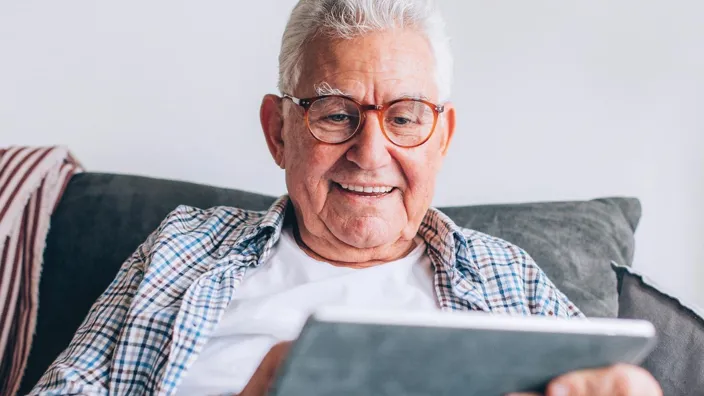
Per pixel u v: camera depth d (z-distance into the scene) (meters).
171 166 1.71
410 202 1.15
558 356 0.63
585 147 1.75
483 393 0.67
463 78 1.73
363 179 1.10
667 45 1.73
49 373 1.10
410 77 1.10
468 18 1.71
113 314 1.17
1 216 1.33
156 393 1.07
